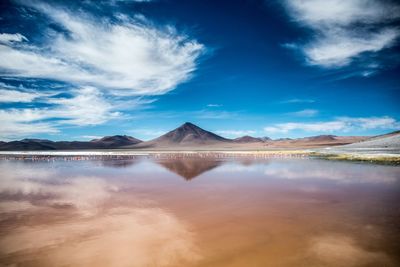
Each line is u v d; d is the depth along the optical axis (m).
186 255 5.77
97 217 8.72
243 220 8.20
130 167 26.19
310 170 21.50
